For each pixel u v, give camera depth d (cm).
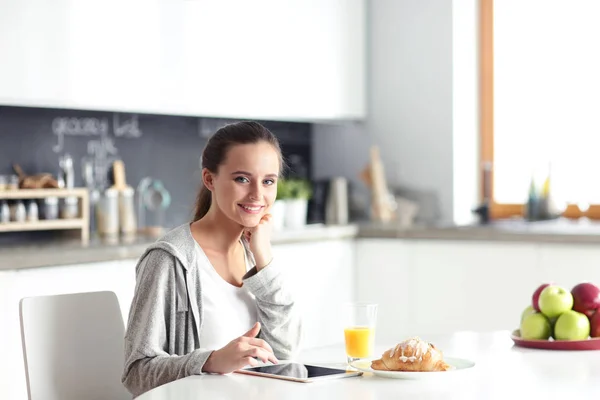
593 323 226
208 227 221
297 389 179
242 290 222
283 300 221
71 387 224
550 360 210
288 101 477
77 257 358
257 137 215
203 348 214
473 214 502
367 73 537
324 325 475
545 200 482
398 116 527
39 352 219
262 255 220
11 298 337
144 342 203
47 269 349
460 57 513
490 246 453
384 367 193
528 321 229
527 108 515
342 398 171
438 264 469
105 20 391
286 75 475
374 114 535
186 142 490
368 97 537
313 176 551
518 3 514
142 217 464
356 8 521
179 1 421
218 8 439
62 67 376
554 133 508
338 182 523
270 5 466
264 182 216
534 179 486
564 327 224
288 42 477
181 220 486
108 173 452
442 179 514
